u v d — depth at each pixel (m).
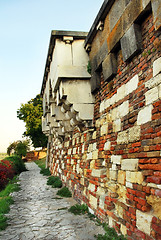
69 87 4.95
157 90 2.63
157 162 2.52
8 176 11.02
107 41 3.98
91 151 4.93
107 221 3.73
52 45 5.46
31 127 23.44
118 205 3.39
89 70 5.00
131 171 3.08
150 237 2.52
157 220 2.42
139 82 3.06
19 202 6.07
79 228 3.82
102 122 4.40
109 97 4.12
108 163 3.96
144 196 2.71
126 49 3.28
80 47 5.15
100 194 4.16
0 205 5.61
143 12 2.86
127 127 3.32
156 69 2.67
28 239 3.44
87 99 4.97
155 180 2.53
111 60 3.86
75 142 6.67
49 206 5.54
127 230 3.05
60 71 4.88
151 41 2.81
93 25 4.43
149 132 2.72
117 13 3.55
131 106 3.25
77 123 5.62
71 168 6.98
